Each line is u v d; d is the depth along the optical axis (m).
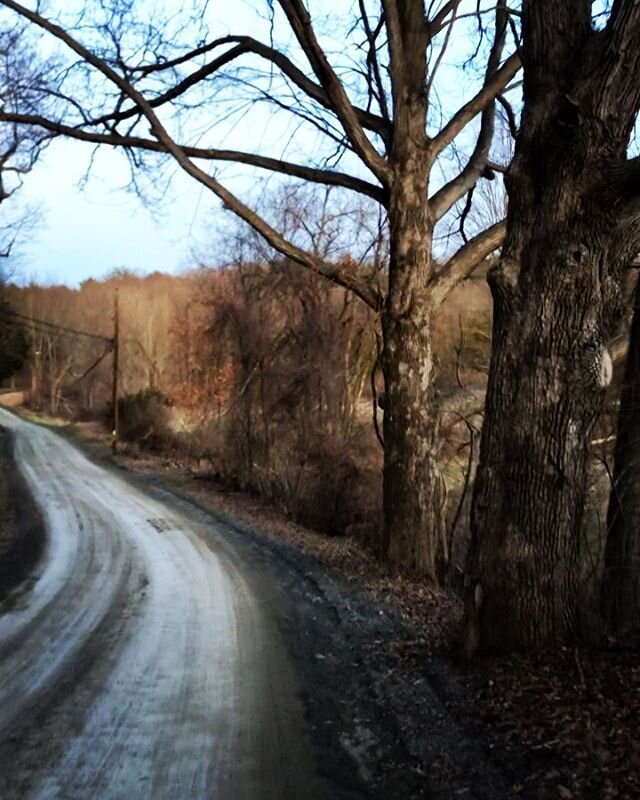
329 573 12.45
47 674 7.02
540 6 6.15
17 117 13.49
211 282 41.19
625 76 5.77
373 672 7.00
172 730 5.66
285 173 13.29
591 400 6.18
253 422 29.08
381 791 4.67
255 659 7.57
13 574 12.47
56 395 84.75
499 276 6.35
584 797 4.25
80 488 28.14
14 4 11.77
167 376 61.44
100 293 91.56
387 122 13.57
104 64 12.02
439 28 12.59
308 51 11.24
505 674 5.99
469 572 6.64
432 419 12.59
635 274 8.84
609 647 6.14
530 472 6.21
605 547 7.92
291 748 5.33
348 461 23.30
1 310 51.88
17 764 5.04
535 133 6.17
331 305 30.64
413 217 12.35
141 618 9.38
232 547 15.59
